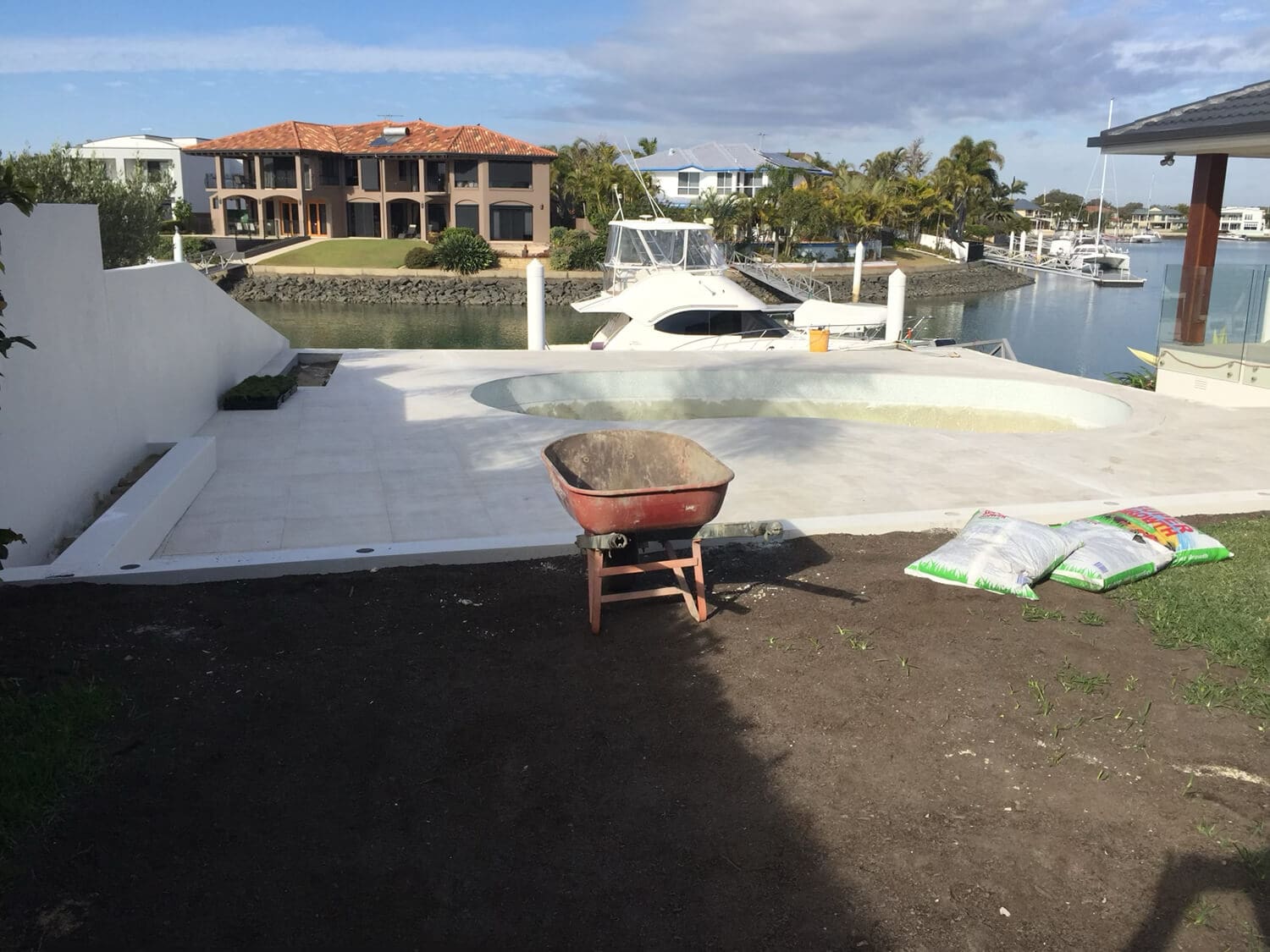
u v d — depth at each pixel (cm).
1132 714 392
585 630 468
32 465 575
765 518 665
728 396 1386
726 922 276
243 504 703
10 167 392
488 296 4794
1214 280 1184
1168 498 697
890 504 703
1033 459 848
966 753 363
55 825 309
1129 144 1282
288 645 443
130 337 769
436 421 995
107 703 377
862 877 295
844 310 1955
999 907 282
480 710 391
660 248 2091
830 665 432
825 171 8256
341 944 265
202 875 290
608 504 445
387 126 5772
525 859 302
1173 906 282
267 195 5609
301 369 1358
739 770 352
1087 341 3678
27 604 468
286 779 340
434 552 553
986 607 498
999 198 9706
